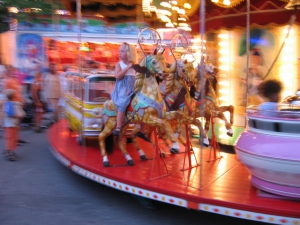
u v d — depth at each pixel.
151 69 5.42
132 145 7.58
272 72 7.69
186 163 6.07
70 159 6.46
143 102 5.43
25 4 15.23
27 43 16.36
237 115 8.26
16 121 8.33
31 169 7.68
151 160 6.30
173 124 6.22
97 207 5.68
